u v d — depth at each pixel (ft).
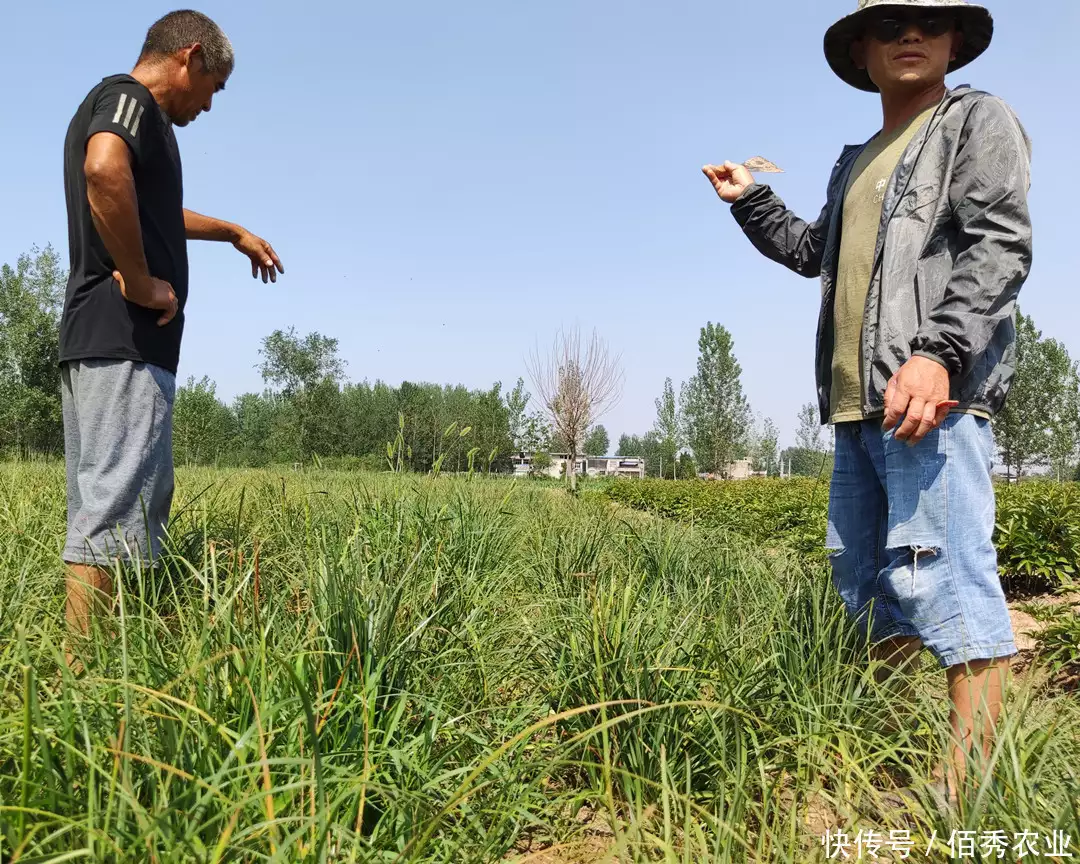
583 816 6.99
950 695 7.32
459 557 12.01
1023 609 13.74
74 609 8.57
